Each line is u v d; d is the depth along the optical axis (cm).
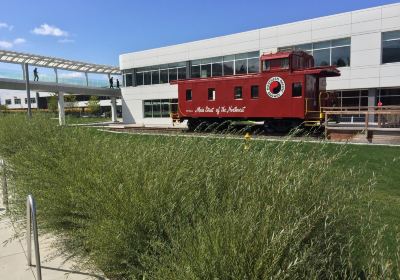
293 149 390
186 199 344
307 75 1884
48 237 452
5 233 494
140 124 3816
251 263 225
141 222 332
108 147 555
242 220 250
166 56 3753
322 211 275
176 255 268
